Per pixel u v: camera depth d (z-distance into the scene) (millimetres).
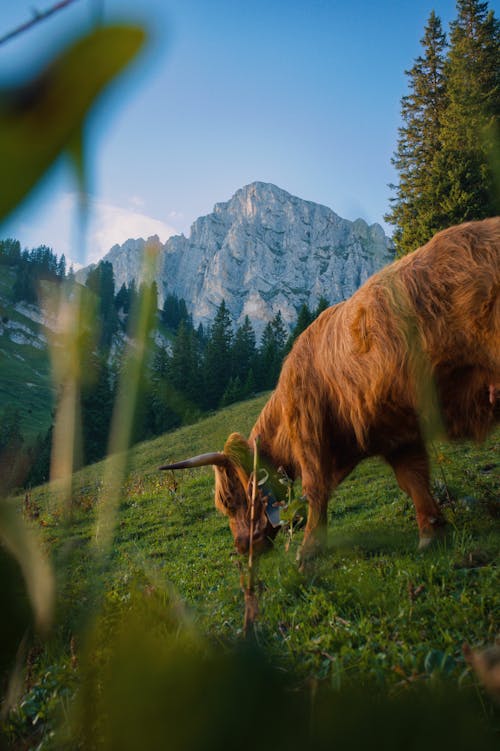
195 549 9312
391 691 514
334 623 3633
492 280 4441
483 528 5691
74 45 220
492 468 9289
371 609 3699
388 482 10656
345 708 447
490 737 468
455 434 4930
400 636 3178
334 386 5453
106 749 429
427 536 5539
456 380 4680
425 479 5691
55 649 486
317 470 5582
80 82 222
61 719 1957
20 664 468
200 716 423
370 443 5371
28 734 2336
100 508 485
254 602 2078
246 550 5246
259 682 445
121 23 217
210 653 463
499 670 871
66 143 232
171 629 515
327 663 2660
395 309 4703
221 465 5223
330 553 4816
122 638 456
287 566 4836
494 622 3158
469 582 4137
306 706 444
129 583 772
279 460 6051
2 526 440
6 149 227
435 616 3449
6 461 427
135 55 221
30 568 451
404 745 440
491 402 4641
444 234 4777
